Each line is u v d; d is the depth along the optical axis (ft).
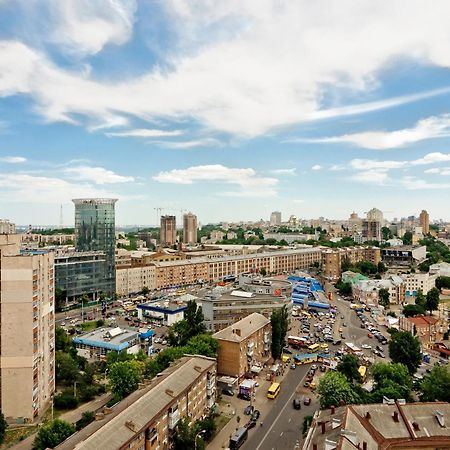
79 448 246.47
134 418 288.51
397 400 330.75
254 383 459.32
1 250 381.60
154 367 438.81
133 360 456.45
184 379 361.92
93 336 593.01
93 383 474.49
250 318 558.15
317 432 282.97
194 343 479.00
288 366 544.21
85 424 356.59
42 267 410.52
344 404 334.44
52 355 433.89
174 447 324.60
